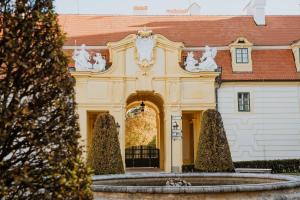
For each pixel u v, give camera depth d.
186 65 35.00
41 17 7.59
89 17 40.41
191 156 40.03
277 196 12.04
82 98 33.62
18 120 7.15
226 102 35.69
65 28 38.75
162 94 34.56
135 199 11.55
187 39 38.56
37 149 7.30
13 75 7.29
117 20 40.25
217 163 23.88
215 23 40.66
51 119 7.54
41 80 7.46
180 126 34.19
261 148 35.56
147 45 34.50
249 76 36.09
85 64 33.69
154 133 60.28
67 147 7.56
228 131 35.50
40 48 7.58
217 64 36.78
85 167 7.73
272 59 37.31
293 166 34.44
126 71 34.41
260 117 35.81
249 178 16.67
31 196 7.25
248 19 41.44
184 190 11.27
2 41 7.32
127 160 40.69
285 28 40.25
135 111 60.50
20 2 7.49
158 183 17.11
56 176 7.29
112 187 11.87
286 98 36.03
